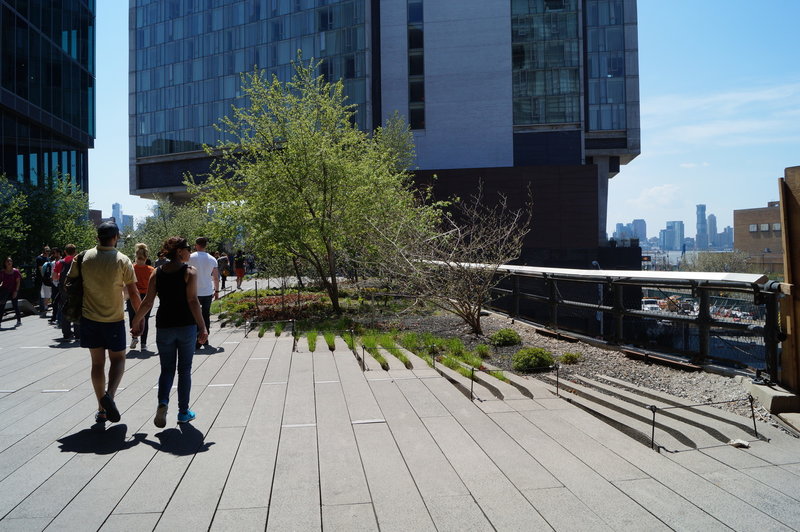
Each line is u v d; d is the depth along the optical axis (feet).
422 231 41.50
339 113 53.42
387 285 46.73
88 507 11.50
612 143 191.21
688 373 22.57
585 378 22.93
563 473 13.06
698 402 18.86
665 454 14.23
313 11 195.31
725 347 21.79
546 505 11.41
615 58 190.60
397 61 186.19
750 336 20.31
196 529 10.53
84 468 13.60
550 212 144.66
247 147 51.08
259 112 52.42
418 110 185.98
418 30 186.29
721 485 12.30
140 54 227.81
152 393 20.92
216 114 211.00
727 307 21.74
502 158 182.70
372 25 190.49
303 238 48.93
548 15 183.01
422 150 185.06
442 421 17.19
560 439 15.47
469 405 18.97
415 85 186.39
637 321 27.68
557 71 182.60
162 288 16.84
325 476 13.01
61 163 138.00
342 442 15.35
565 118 181.98
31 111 121.70
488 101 183.21
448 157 184.03
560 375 24.13
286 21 199.72
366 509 11.32
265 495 12.01
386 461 13.93
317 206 49.37
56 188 91.76
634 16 190.60
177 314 16.76
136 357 28.22
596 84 190.90
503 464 13.65
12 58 115.03
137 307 17.51
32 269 86.17
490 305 48.52
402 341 32.76
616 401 18.79
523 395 20.76
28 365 26.30
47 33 129.29
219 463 13.88
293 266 66.23
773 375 18.30
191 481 12.79
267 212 47.47
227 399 19.94
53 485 12.61
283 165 48.01
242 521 10.84
